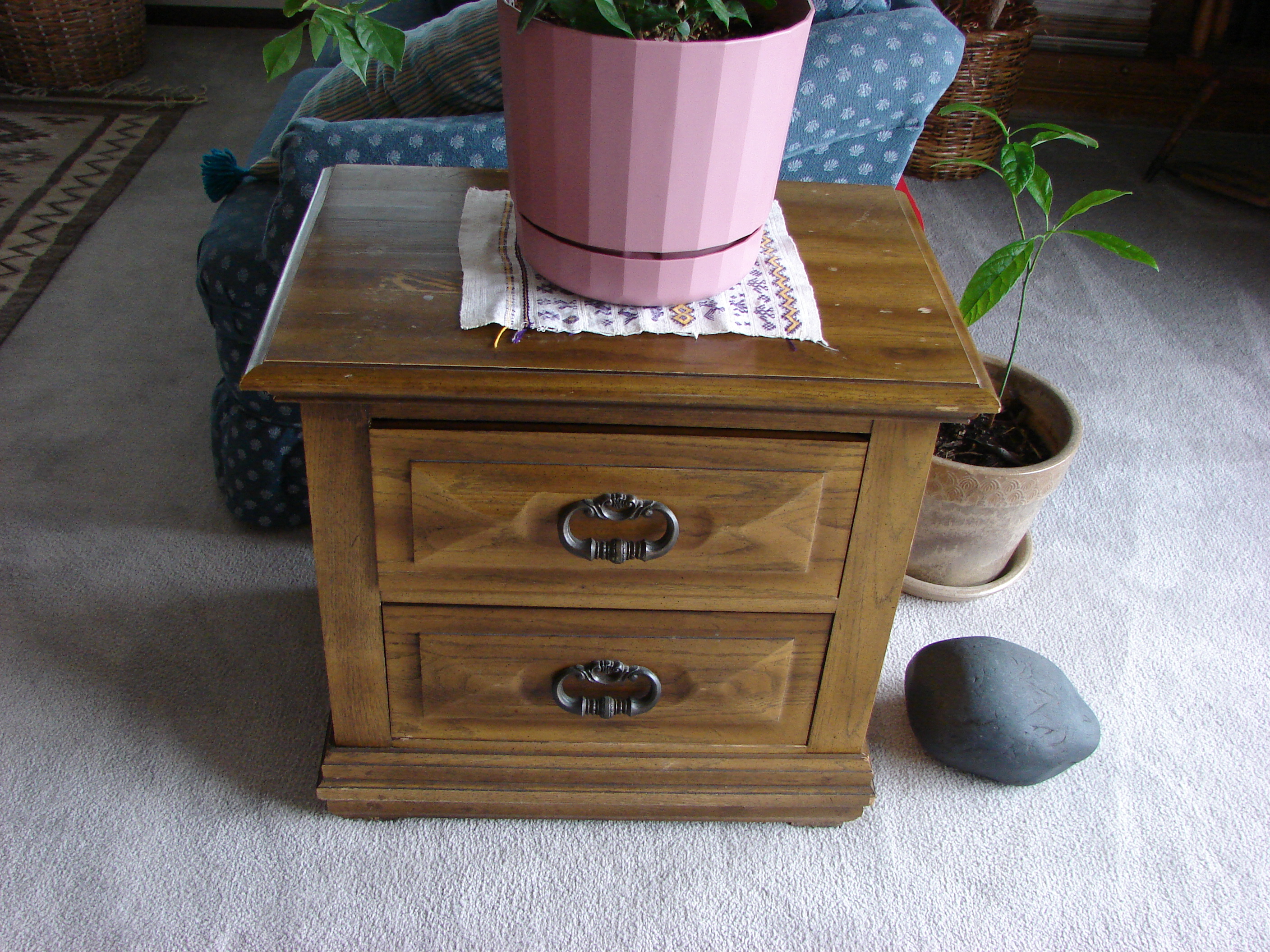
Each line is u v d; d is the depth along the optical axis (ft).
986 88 7.70
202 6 10.79
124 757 3.68
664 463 2.74
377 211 3.23
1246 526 5.01
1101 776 3.82
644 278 2.73
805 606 3.05
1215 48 8.04
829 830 3.61
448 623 3.07
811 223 3.35
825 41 3.64
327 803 3.53
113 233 7.06
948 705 3.66
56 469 5.01
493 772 3.39
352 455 2.72
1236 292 6.93
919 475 2.79
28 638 4.11
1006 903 3.41
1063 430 4.28
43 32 8.85
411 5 6.15
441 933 3.24
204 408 5.52
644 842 3.54
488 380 2.55
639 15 2.40
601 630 3.10
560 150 2.50
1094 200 3.76
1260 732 4.01
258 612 4.30
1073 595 4.60
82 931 3.16
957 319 2.90
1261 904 3.42
